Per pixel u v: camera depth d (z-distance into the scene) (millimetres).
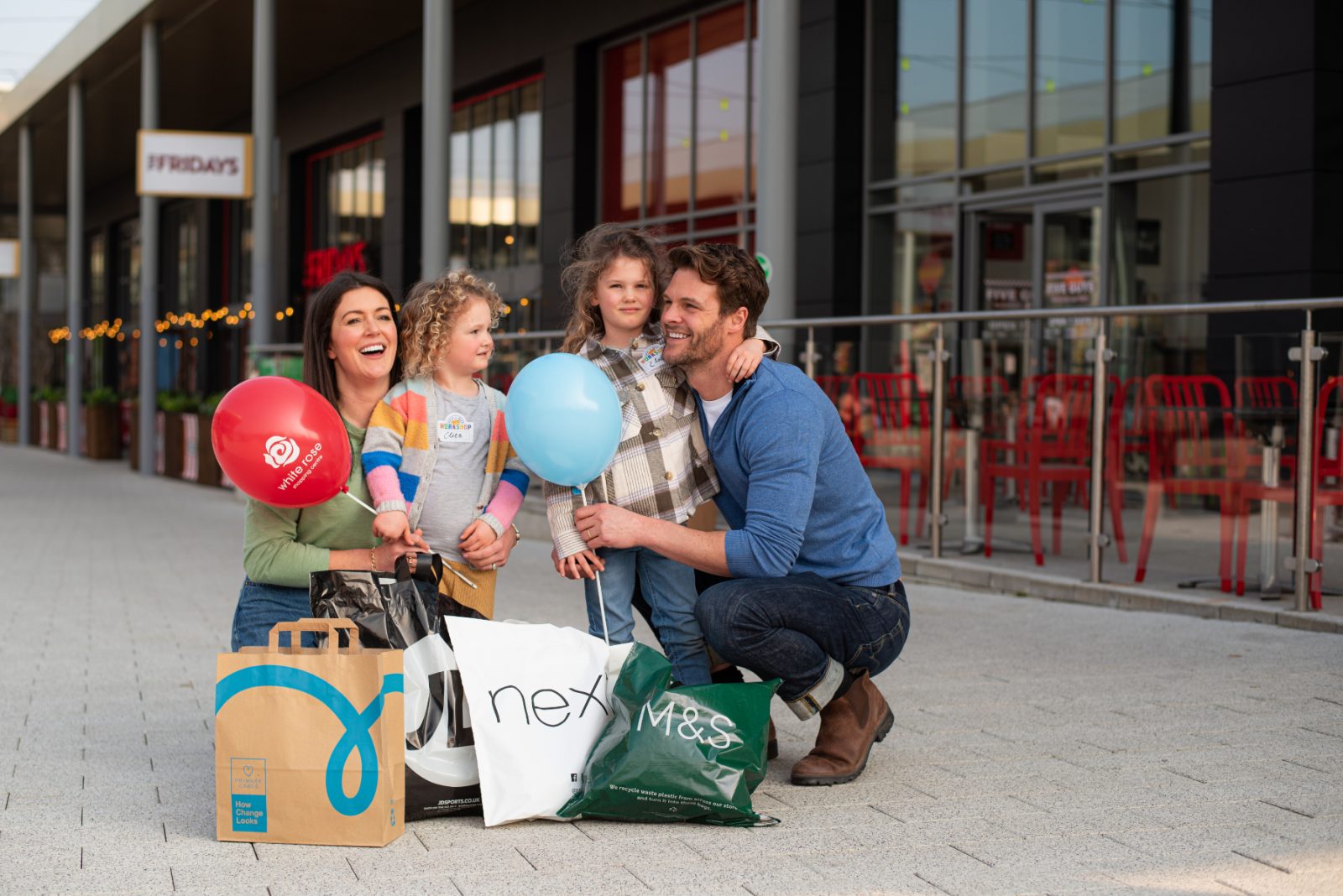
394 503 3529
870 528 3795
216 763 3311
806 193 13289
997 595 7066
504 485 3734
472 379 3809
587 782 3377
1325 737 4148
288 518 3676
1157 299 10414
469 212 19922
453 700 3426
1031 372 7203
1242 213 9352
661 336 3803
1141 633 5875
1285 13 9023
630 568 3920
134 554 9992
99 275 38875
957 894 2893
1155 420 6621
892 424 7941
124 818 3533
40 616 7020
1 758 4160
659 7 15281
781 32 8211
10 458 24609
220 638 6344
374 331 3617
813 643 3605
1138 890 2902
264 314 15562
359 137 22922
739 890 2934
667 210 15766
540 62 17656
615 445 3584
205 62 22000
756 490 3574
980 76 11930
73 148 24375
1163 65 10336
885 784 3740
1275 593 6125
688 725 3357
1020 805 3529
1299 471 5992
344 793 3250
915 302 12641
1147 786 3672
